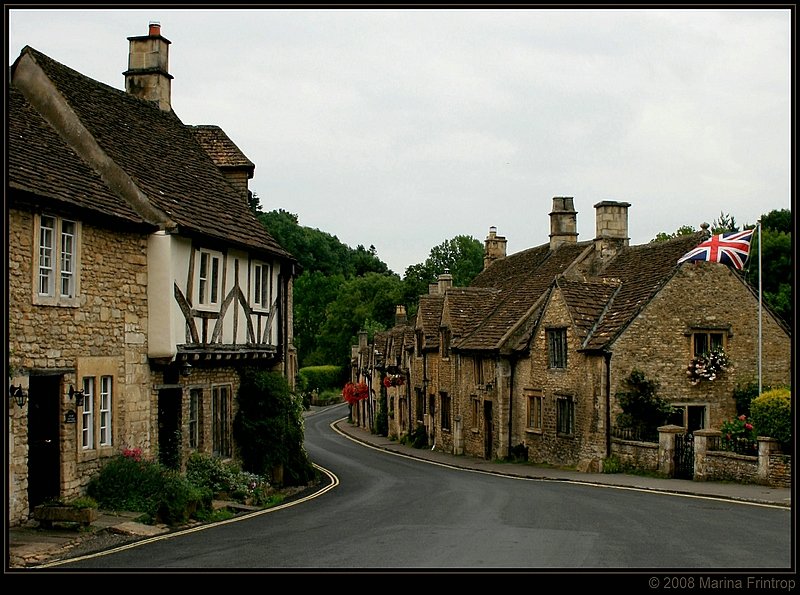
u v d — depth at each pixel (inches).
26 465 530.6
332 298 3816.4
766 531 529.3
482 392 1322.6
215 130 1031.0
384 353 2130.9
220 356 769.6
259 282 884.6
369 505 694.5
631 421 1007.0
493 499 722.8
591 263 1306.6
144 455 672.4
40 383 570.9
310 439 1889.8
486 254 2023.9
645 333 1030.4
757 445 815.1
